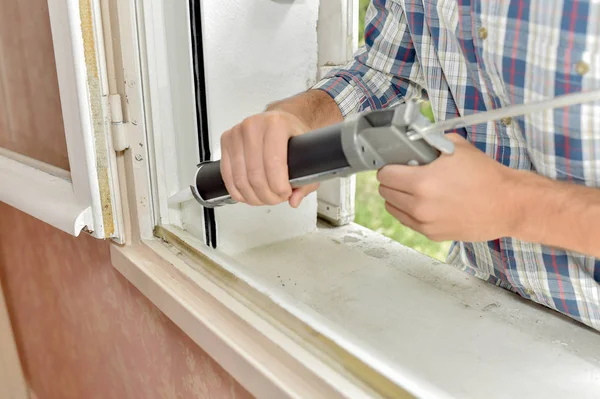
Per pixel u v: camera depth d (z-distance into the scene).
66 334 1.01
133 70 0.63
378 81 0.77
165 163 0.68
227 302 0.55
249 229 0.79
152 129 0.66
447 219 0.40
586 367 0.53
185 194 0.65
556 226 0.42
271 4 0.73
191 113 0.68
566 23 0.48
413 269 0.74
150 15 0.62
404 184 0.39
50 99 0.73
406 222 0.43
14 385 1.29
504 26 0.53
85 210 0.67
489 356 0.54
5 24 0.81
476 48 0.57
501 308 0.63
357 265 0.75
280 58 0.76
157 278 0.64
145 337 0.74
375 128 0.38
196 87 0.68
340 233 0.86
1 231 1.15
